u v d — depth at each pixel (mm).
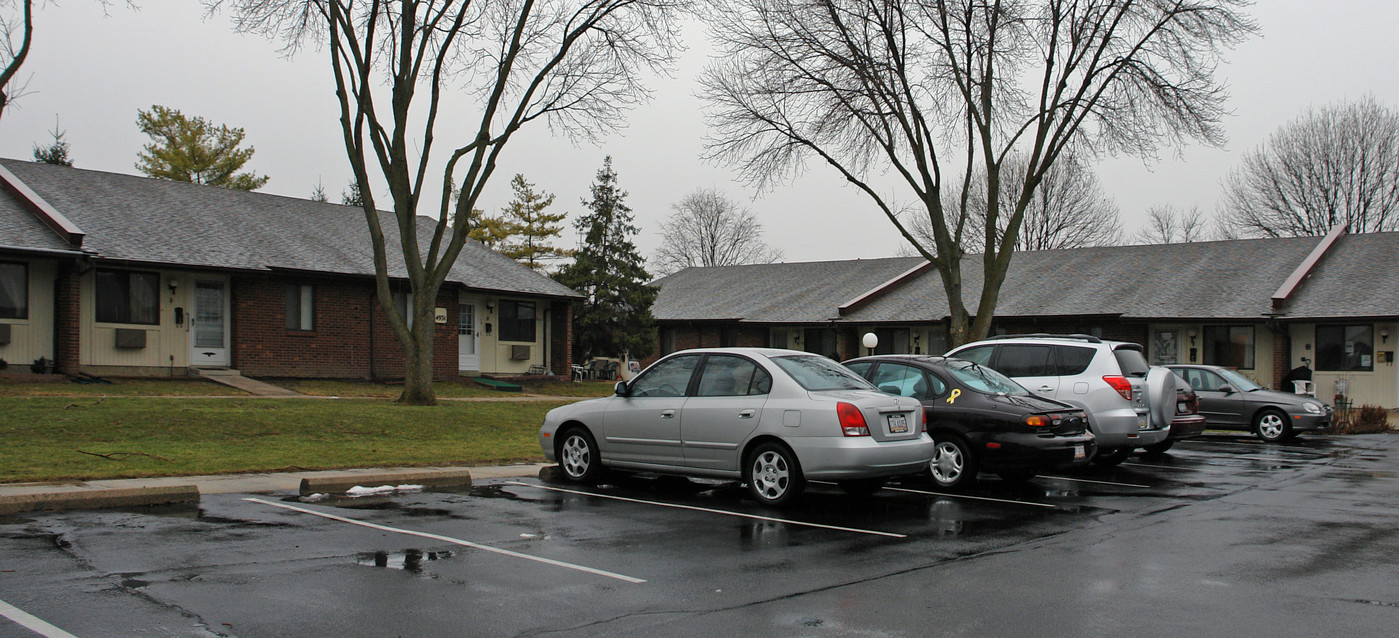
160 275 23047
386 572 6648
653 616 5727
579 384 31453
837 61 23969
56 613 5406
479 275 30281
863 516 9492
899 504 10375
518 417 19094
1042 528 8922
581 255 37562
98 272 22094
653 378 11156
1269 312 29531
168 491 9266
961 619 5742
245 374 24078
